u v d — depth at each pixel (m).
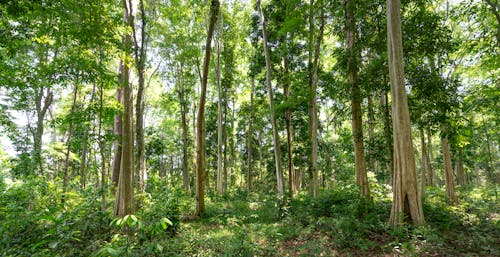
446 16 13.22
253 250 5.54
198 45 16.88
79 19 6.95
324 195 9.91
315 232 7.24
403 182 7.08
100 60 7.94
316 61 12.20
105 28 7.45
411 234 6.28
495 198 12.24
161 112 29.02
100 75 7.70
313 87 12.27
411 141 7.17
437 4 13.66
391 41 7.41
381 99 12.42
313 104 12.91
